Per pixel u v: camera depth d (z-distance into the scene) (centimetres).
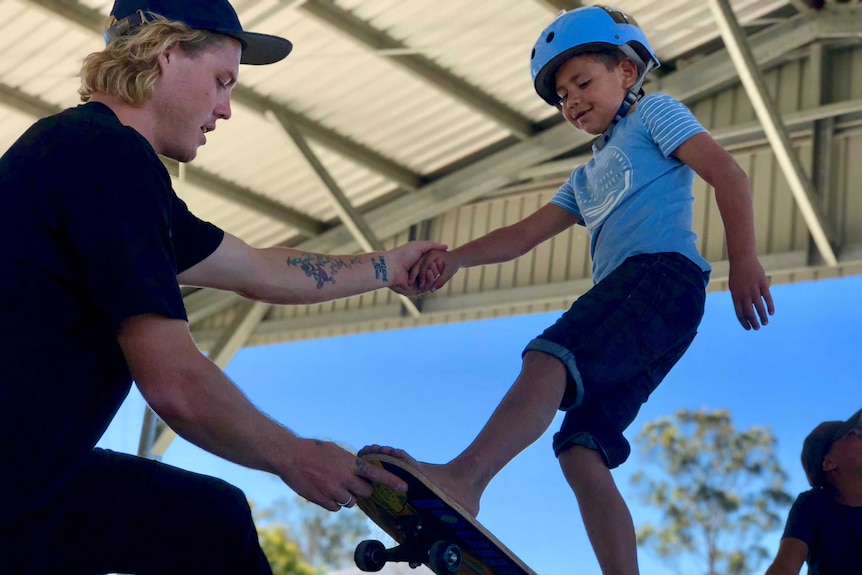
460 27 776
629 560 208
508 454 198
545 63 241
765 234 818
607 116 240
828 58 827
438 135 907
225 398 149
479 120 890
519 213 953
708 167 221
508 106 880
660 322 219
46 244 147
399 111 866
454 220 989
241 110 832
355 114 867
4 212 147
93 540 170
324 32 759
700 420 1392
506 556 183
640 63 241
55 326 147
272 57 187
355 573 334
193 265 201
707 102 867
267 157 905
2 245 146
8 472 144
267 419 155
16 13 694
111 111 163
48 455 147
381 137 904
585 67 238
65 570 169
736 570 1266
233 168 918
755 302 209
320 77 814
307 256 223
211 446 153
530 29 779
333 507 164
